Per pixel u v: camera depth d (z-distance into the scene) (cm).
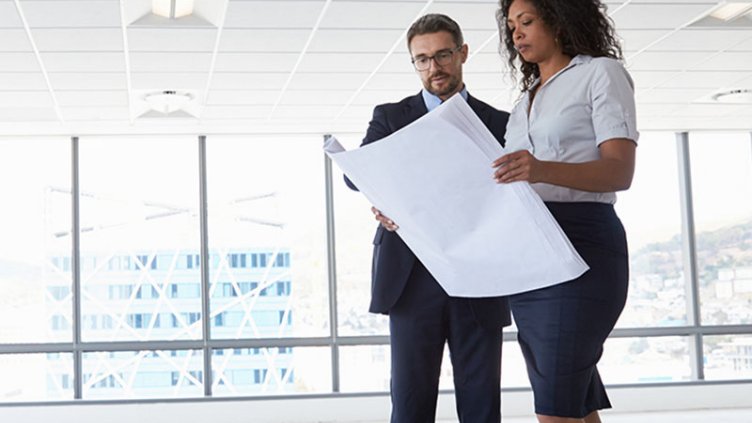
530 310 204
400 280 272
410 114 276
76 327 945
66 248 959
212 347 957
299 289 979
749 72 759
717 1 578
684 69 745
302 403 902
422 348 272
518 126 213
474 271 205
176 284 970
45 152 956
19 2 548
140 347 948
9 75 702
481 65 715
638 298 1005
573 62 204
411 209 203
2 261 952
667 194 1019
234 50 655
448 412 904
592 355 199
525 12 205
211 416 891
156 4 579
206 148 973
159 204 969
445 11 581
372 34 627
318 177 986
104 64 679
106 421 885
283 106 833
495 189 192
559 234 189
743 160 1022
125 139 963
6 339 945
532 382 205
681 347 999
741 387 954
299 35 625
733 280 1009
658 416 893
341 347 972
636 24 623
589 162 187
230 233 974
